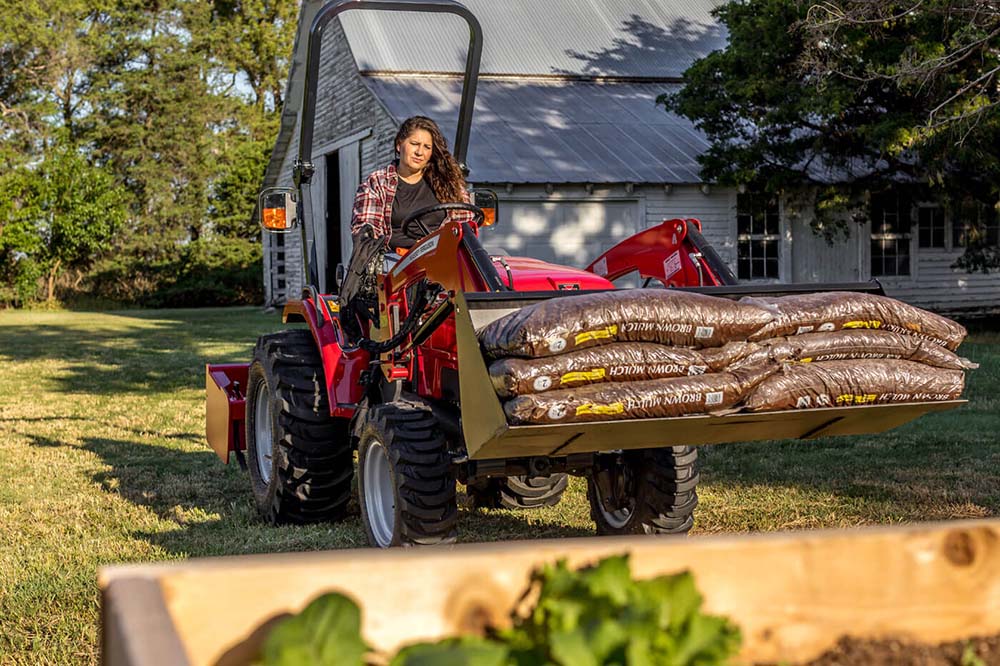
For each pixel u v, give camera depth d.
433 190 5.19
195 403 11.26
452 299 4.17
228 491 6.66
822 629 1.62
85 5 42.59
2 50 39.19
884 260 20.50
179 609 1.41
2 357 17.08
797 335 3.65
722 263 4.61
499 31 22.61
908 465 7.10
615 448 3.75
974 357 13.89
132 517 5.85
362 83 20.72
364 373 5.06
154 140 41.19
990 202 17.30
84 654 3.59
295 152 25.91
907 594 1.66
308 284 5.62
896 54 14.60
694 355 3.47
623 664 1.21
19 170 35.09
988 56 13.60
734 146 17.31
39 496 6.43
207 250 38.38
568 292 3.86
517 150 18.25
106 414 10.38
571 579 1.36
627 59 22.59
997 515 5.61
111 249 38.62
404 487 4.22
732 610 1.61
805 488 6.39
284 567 1.45
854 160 18.91
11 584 4.42
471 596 1.51
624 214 18.17
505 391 3.35
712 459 7.46
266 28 48.81
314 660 1.17
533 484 5.97
